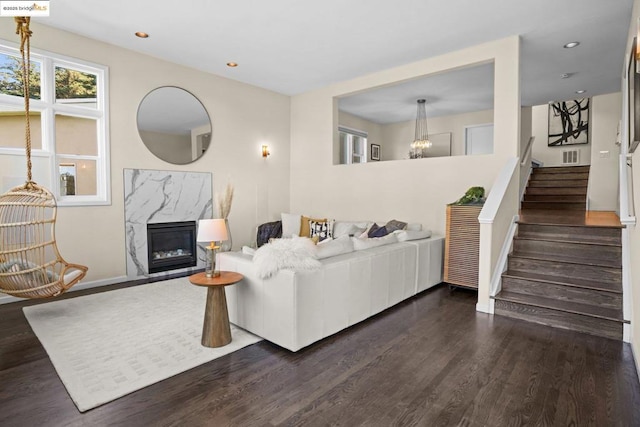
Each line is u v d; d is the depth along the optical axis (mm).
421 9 3600
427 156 8609
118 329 3045
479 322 3266
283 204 6797
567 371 2354
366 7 3564
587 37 4215
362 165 5867
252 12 3676
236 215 6031
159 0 3457
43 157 4055
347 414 1897
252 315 2900
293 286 2551
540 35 4176
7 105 3871
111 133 4527
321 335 2805
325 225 5777
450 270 4383
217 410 1926
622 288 3104
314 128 6492
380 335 2963
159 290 4262
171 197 5133
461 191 4816
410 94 6621
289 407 1956
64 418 1856
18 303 3748
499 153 4438
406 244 3955
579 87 6004
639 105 2453
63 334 2934
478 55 4484
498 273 3713
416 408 1952
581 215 5281
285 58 4934
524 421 1843
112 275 4578
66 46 4137
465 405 1979
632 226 3082
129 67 4668
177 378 2256
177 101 5176
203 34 4203
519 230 4254
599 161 6562
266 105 6418
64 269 3238
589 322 2992
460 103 7242
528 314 3301
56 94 4168
